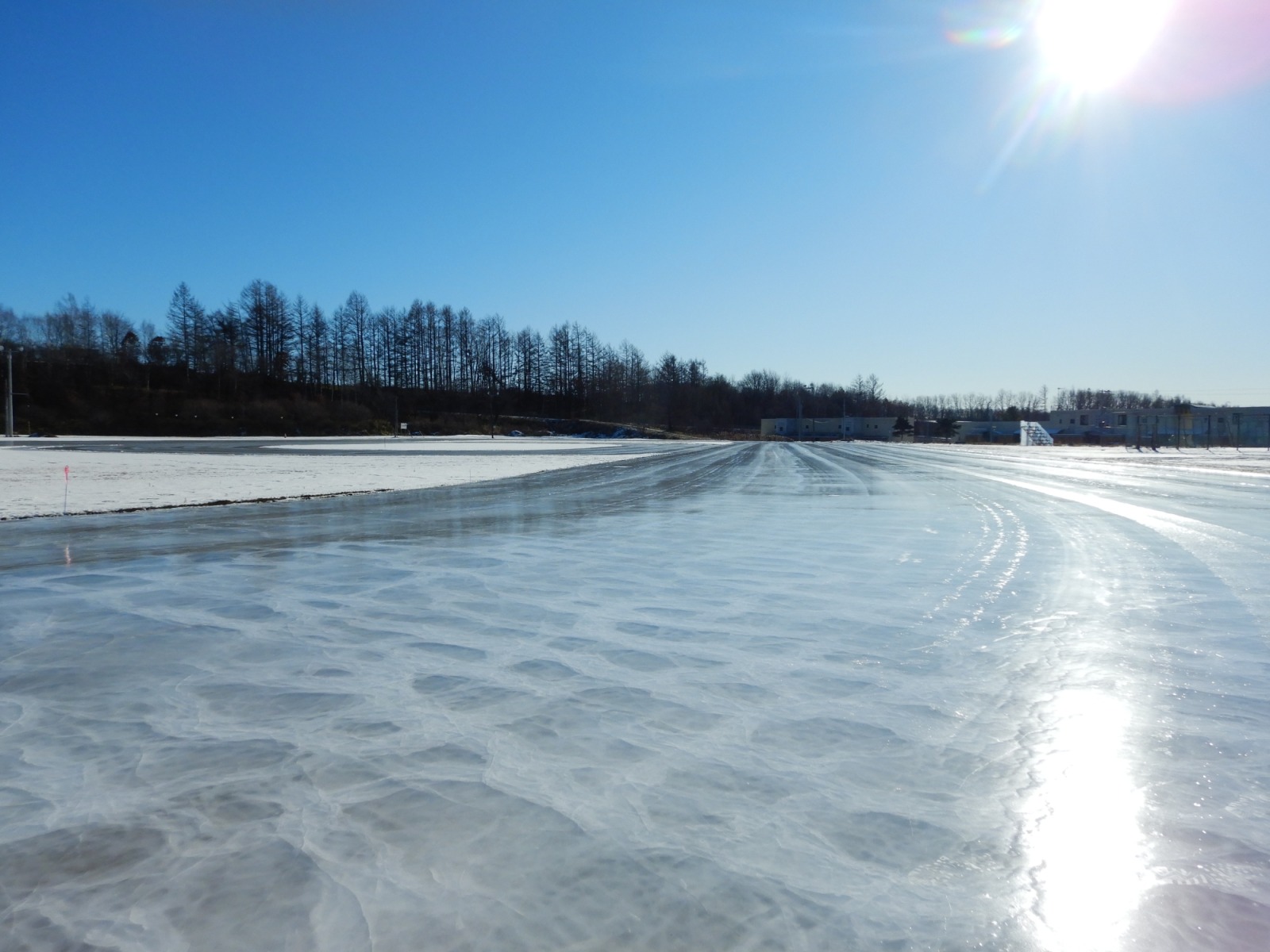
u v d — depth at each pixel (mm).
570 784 3174
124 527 11977
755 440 100812
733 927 2230
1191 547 9648
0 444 50719
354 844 2699
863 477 24266
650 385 126375
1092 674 4590
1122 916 2303
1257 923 2264
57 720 3926
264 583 7598
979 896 2389
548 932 2213
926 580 7648
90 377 90125
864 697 4227
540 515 13695
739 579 7746
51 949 2160
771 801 3012
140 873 2529
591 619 6105
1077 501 15883
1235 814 2895
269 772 3295
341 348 111125
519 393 122562
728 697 4258
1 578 7902
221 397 95000
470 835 2754
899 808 2955
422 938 2191
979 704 4105
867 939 2178
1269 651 5062
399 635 5617
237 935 2217
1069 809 2936
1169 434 75375
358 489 19266
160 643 5418
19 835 2771
